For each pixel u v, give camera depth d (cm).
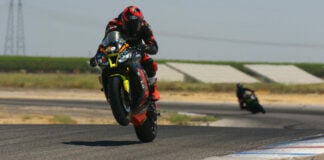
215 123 8744
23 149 2892
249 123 8738
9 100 14325
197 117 9381
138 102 3138
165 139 3453
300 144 3173
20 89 19825
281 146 3081
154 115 3381
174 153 2789
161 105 13750
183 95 18125
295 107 13112
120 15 3189
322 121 8956
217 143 3212
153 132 3347
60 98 16238
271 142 3278
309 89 19700
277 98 17312
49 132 3819
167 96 17562
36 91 19138
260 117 10031
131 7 3170
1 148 2934
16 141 3244
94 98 16650
